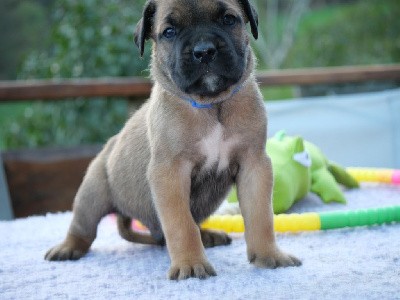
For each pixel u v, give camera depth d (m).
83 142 1.70
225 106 0.83
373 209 0.95
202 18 0.82
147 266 0.85
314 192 1.13
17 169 1.34
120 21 1.73
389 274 0.75
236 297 0.71
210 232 0.94
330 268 0.79
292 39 3.04
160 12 0.87
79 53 1.72
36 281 0.81
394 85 1.97
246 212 0.83
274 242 0.82
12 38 2.76
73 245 0.92
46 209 1.35
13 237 1.03
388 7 2.79
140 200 0.91
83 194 0.94
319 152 1.17
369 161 1.47
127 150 0.92
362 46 2.65
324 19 3.16
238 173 0.86
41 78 1.80
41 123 1.76
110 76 1.69
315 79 1.51
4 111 2.63
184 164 0.84
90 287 0.78
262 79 1.48
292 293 0.71
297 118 1.46
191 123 0.82
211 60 0.79
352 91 1.98
